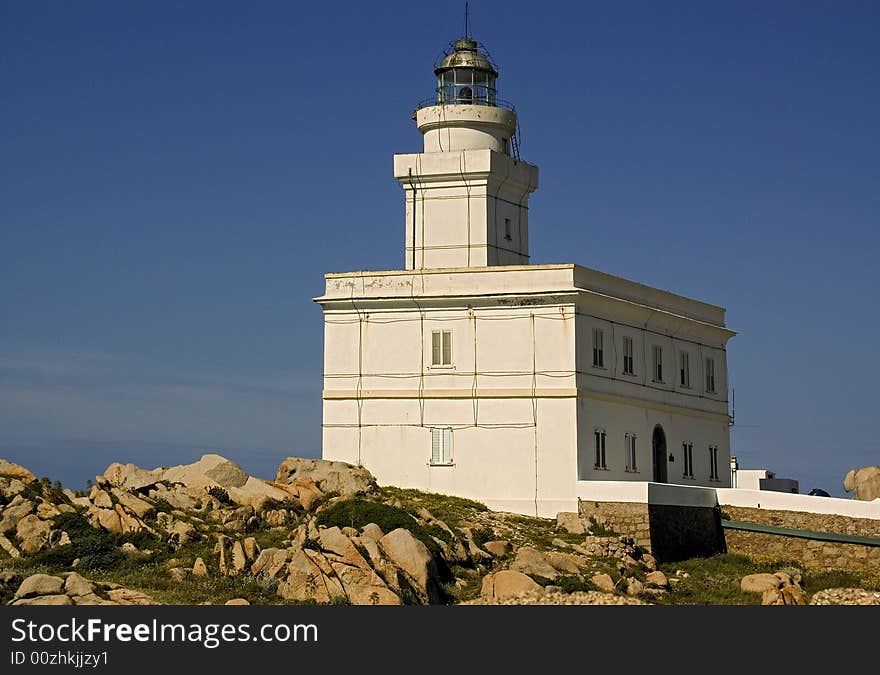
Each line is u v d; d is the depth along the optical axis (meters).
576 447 75.19
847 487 89.06
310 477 73.44
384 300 78.88
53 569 59.91
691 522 74.38
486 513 74.19
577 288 76.56
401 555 60.97
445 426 77.50
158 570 60.72
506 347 77.06
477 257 82.81
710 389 90.50
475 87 86.75
